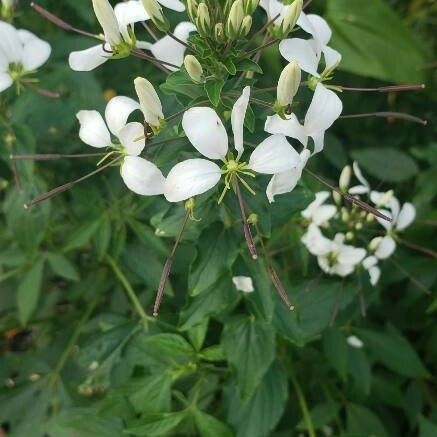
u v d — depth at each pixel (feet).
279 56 0.98
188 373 0.74
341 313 0.80
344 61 1.04
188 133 0.51
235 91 0.58
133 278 0.89
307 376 0.90
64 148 0.91
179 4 0.58
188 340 0.78
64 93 0.92
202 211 0.60
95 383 0.85
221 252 0.62
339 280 0.78
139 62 0.97
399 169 0.94
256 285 0.64
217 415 0.78
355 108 1.11
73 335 0.93
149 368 0.78
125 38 0.58
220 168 0.54
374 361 0.89
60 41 0.89
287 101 0.53
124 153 0.58
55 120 0.87
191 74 0.54
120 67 0.97
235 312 0.76
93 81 0.88
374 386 0.90
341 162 0.99
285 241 0.79
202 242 0.62
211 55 0.56
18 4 0.88
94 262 0.97
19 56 0.69
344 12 1.06
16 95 0.79
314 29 0.60
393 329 0.87
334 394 0.90
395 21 1.07
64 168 0.92
